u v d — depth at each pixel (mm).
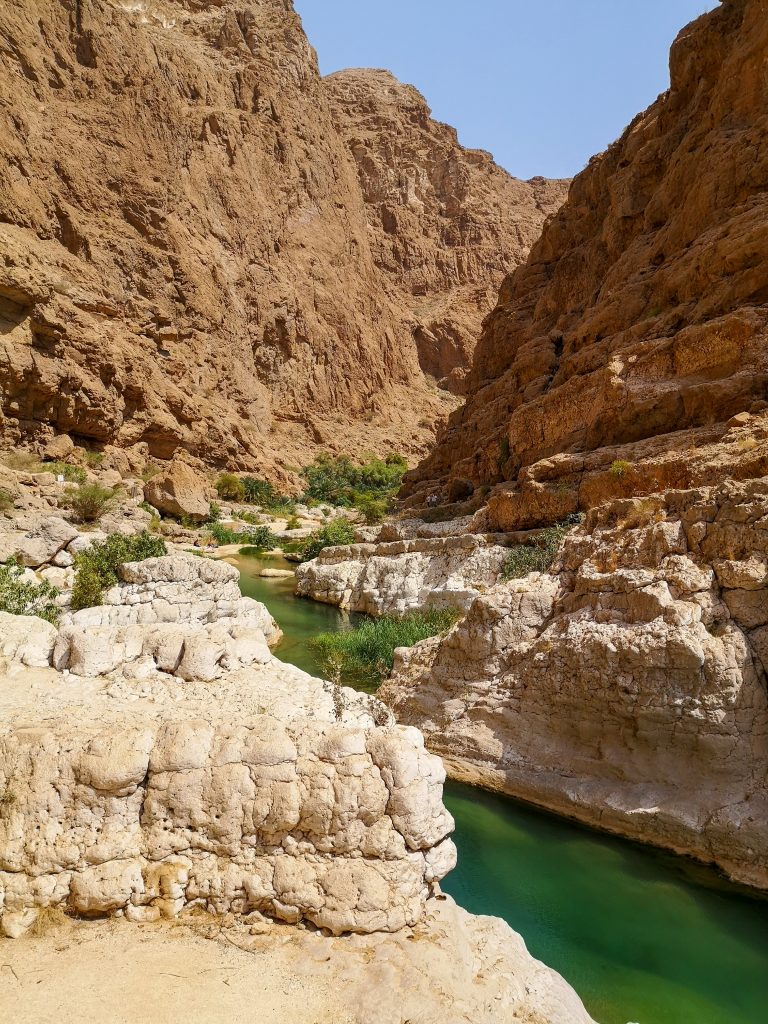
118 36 60031
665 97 38125
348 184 101562
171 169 62781
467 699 11609
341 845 5875
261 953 5363
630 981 6875
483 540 20703
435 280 118250
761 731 8633
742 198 23875
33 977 4902
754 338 17688
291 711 7484
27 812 5684
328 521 51750
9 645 8945
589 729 9906
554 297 41500
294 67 92250
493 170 145875
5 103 47875
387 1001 4914
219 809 5879
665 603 9383
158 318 55656
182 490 41625
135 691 7836
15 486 29359
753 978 6969
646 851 8930
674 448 17094
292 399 75875
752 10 26172
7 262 38469
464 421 46062
